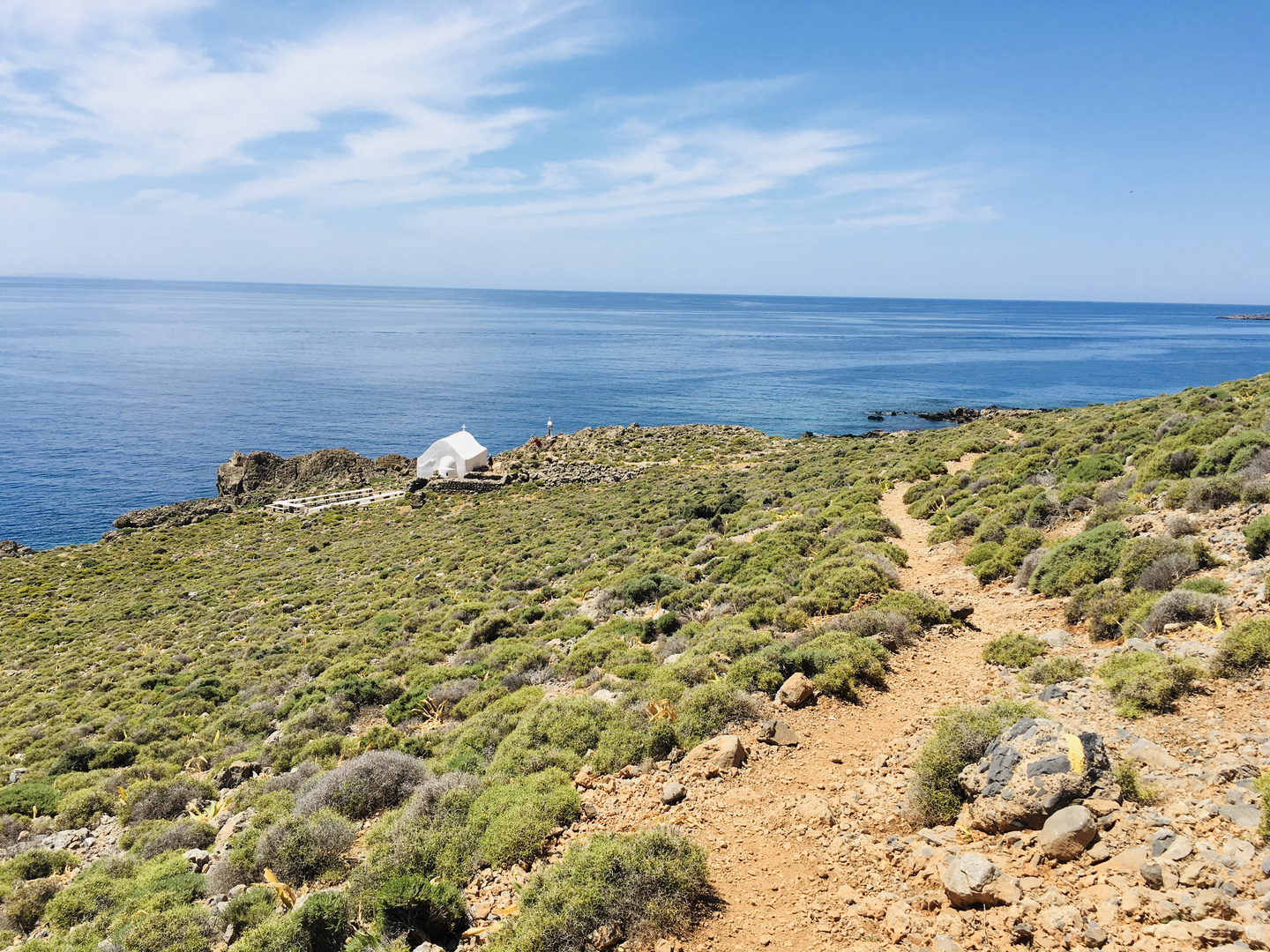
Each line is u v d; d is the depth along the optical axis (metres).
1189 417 25.95
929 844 7.36
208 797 15.18
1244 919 5.19
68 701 26.66
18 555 60.22
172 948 8.26
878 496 32.00
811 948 6.21
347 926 7.73
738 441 75.12
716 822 8.43
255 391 149.75
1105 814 6.68
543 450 78.62
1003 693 11.20
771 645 13.71
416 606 31.53
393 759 12.02
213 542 60.59
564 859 7.50
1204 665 9.55
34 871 12.54
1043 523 20.23
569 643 20.81
